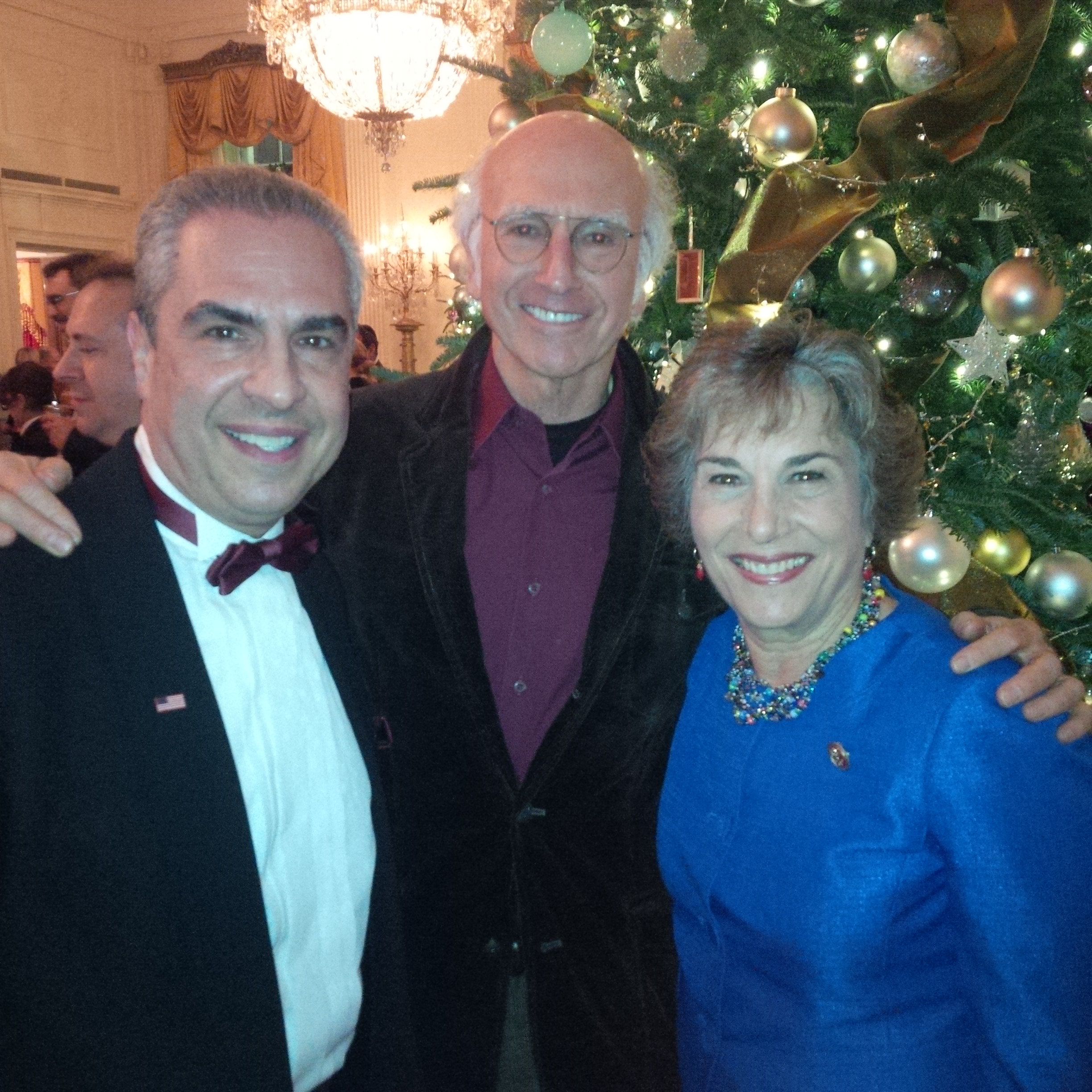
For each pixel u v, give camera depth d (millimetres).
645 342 2395
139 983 1074
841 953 1145
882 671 1192
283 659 1312
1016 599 1819
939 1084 1145
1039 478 1804
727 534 1229
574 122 1639
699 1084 1316
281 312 1134
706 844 1301
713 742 1337
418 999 1647
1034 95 1820
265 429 1161
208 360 1135
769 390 1171
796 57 1965
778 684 1303
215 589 1259
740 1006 1256
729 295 1831
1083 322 1735
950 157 1679
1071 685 1130
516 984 1659
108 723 1095
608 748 1622
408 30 5570
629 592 1613
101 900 1065
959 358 1918
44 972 1041
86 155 10172
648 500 1649
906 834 1121
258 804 1240
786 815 1208
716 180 2178
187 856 1120
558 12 2033
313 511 1595
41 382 5020
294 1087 1244
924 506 1745
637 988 1667
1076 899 1064
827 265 2217
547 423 1696
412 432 1723
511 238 1591
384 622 1636
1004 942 1074
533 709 1640
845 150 2264
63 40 9875
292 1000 1273
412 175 9688
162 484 1251
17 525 1078
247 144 10078
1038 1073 1067
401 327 9086
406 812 1636
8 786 1038
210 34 10328
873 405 1199
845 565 1218
